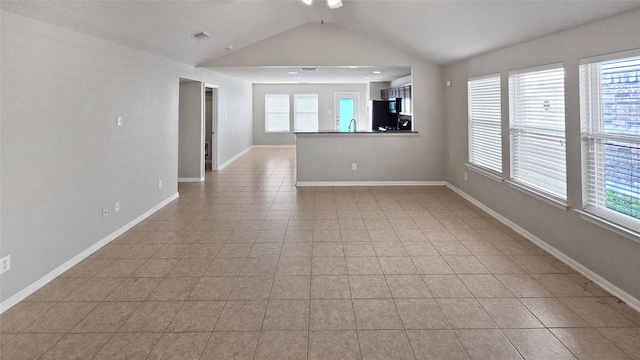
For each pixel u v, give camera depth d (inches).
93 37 129.6
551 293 99.5
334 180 251.6
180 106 261.3
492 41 154.3
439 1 138.5
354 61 234.5
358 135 247.6
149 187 178.4
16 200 95.6
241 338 81.0
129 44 154.0
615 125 99.4
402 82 331.9
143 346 78.2
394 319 88.2
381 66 238.2
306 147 249.3
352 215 179.2
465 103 207.3
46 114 106.0
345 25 228.2
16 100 94.8
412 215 178.2
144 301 97.1
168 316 89.9
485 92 183.2
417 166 250.1
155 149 184.7
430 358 73.9
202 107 261.1
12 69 93.4
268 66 235.3
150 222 167.9
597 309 90.8
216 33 185.3
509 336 80.7
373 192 231.1
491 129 177.5
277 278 110.7
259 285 106.3
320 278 110.6
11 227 94.1
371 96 390.3
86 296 99.7
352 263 121.5
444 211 185.2
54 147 109.8
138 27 141.0
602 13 95.5
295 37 232.5
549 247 128.4
